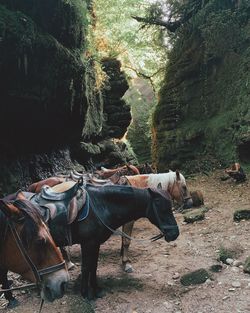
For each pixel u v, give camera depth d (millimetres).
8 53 8281
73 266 6406
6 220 3295
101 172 7941
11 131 10031
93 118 14734
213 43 15711
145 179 7113
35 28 8906
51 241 3223
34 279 3166
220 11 15812
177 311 4812
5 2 8695
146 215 5551
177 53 19031
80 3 10836
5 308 4945
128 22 19141
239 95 14906
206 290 5254
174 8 17875
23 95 9219
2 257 3332
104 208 5340
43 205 4777
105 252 7285
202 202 10195
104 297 5293
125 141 19516
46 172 11438
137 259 6812
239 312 4586
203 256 6668
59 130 11703
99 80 15188
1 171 9500
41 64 9273
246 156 13797
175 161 17484
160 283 5680
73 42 11000
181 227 8680
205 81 17219
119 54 21219
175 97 18750
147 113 26766
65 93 10484
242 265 5980
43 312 4777
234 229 7934
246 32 15195
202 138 16688
